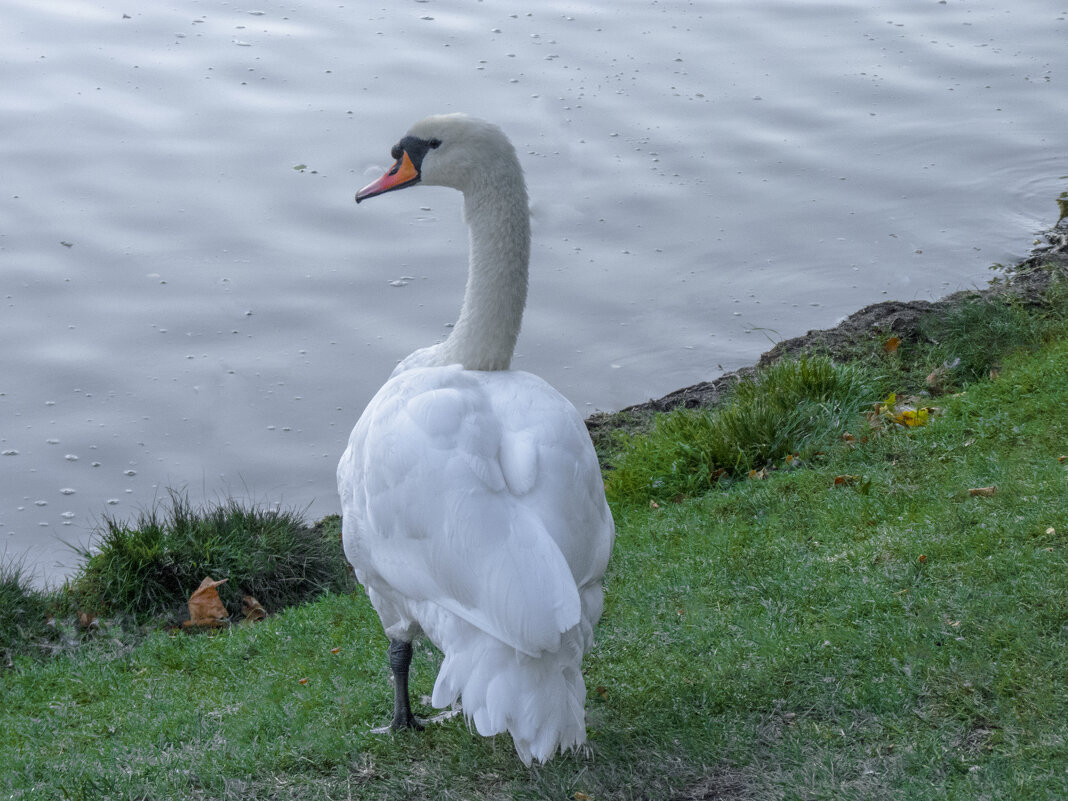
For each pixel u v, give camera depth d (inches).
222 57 629.3
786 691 177.2
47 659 271.3
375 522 160.1
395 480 156.6
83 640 285.4
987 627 182.7
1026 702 164.7
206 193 519.2
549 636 137.8
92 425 400.8
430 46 649.6
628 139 563.8
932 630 185.0
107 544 315.0
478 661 142.6
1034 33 691.4
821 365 336.2
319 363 429.7
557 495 153.3
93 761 184.5
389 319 450.9
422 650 217.3
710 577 224.1
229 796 165.8
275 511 342.3
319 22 682.2
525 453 155.4
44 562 339.6
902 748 160.2
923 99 605.6
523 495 152.4
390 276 476.1
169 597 303.7
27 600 294.5
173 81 601.3
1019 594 189.9
